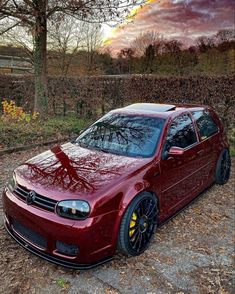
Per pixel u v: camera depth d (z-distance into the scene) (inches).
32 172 125.3
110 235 112.5
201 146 177.5
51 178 118.6
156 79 366.6
